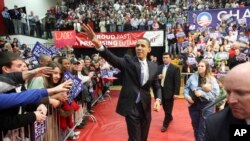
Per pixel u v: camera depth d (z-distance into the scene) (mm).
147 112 3652
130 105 3539
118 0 21219
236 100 1101
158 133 5668
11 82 2320
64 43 10141
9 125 2109
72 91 4344
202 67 4125
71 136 5367
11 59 2527
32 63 6922
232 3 17469
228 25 11258
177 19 15680
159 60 12875
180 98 9016
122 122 6516
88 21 17109
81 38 11266
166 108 5809
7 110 2131
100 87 8852
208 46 10586
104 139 5391
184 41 12219
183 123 6359
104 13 18875
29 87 3639
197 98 4148
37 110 2512
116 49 12336
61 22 17625
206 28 11602
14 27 15094
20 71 2535
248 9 11094
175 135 5547
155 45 11008
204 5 17828
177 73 5762
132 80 3584
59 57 5355
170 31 13094
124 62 3596
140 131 3633
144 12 18031
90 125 6309
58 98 2916
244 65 1105
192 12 11727
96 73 8336
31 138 3424
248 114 1104
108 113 7395
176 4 18859
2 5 15602
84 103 6406
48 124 4004
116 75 12328
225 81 1146
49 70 2600
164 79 5770
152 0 20125
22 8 17234
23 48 12828
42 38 17172
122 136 5559
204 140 1337
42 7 21922
